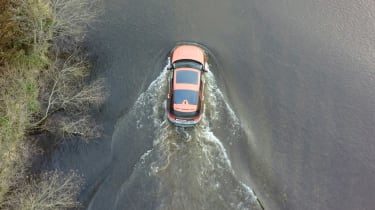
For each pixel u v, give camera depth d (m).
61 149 22.12
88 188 21.30
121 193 21.06
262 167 21.95
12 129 21.42
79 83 23.47
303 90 23.80
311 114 23.25
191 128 22.88
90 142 22.34
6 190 20.39
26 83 22.28
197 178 21.36
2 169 20.58
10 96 21.45
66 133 22.55
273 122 23.03
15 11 22.02
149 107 23.31
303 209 21.14
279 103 23.47
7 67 21.52
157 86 23.81
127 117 22.95
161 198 20.78
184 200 20.75
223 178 21.47
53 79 22.89
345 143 22.62
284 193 21.42
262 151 22.36
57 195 20.81
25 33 22.94
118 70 24.02
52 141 22.28
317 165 22.11
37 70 23.31
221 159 22.00
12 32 22.28
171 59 23.70
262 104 23.44
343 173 21.97
